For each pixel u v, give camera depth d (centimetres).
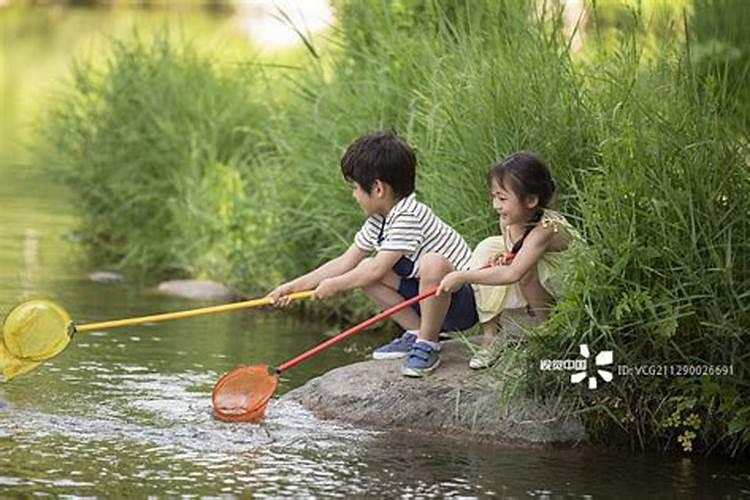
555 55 1259
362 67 1534
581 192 1118
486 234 1236
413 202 1134
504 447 1034
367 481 934
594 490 937
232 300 1634
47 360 1204
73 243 1983
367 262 1123
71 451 974
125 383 1181
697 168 1049
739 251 1037
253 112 1902
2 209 2244
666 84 1158
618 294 1032
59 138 2072
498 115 1248
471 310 1127
